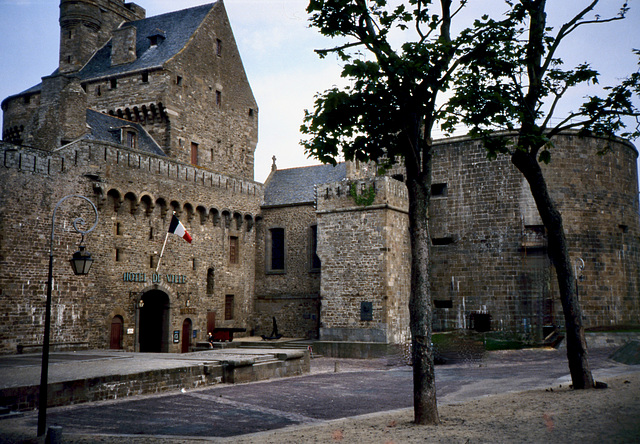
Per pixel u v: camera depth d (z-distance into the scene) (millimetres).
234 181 41500
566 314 15883
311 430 12188
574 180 35000
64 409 15883
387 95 12414
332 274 35344
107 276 31969
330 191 36062
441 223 37188
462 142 37000
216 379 21625
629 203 37531
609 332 31641
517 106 14930
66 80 33312
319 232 36281
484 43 13375
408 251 36281
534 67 15719
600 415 10875
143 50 43812
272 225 43281
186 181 37312
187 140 41344
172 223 34594
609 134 16297
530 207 34656
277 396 18594
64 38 45812
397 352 33406
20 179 27875
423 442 9656
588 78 15750
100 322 31406
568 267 15969
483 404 14227
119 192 32656
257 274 43375
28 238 28047
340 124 12547
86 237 30891
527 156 16172
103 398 17453
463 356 29656
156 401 17375
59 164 29781
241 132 47375
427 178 12852
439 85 12633
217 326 39438
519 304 34250
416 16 13125
